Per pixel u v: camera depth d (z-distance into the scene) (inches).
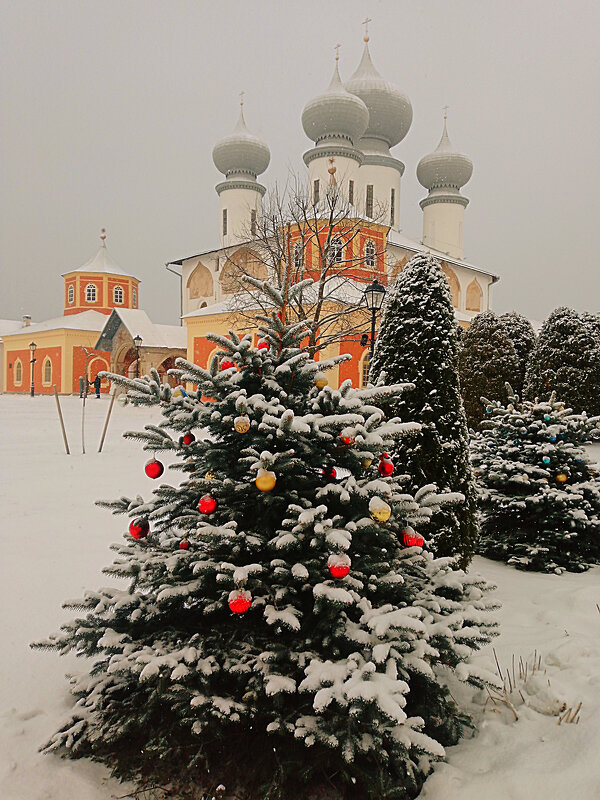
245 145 1428.4
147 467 122.1
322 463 118.6
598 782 101.1
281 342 128.5
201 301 1476.4
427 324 204.2
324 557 112.0
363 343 620.1
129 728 110.6
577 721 119.4
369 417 120.2
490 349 558.9
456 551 197.2
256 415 115.6
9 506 301.4
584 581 217.9
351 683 93.0
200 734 106.8
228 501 118.7
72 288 1873.8
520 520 249.6
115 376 119.1
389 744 104.5
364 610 106.9
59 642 114.8
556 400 498.0
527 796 100.5
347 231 893.2
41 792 103.7
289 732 107.0
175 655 102.7
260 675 104.3
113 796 105.2
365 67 1416.1
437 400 200.8
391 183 1412.4
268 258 895.1
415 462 197.9
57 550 229.8
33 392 1635.1
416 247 1318.9
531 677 137.9
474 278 1598.2
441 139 1651.1
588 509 240.2
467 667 107.5
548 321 528.7
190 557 114.9
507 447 257.4
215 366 121.7
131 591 121.3
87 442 579.2
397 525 120.1
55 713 125.7
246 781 106.3
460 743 119.8
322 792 106.7
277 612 103.3
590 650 148.4
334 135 1197.1
